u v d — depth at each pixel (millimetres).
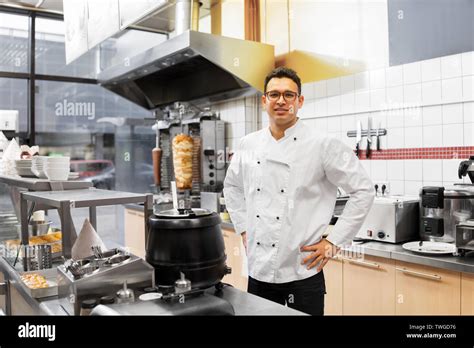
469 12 2568
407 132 2926
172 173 4520
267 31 4004
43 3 4363
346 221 1770
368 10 3158
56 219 3266
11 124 3963
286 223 1825
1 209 2729
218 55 3494
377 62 3104
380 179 3098
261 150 1936
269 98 1800
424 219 2521
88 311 1245
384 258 2414
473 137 2574
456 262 2076
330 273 2719
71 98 4832
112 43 4949
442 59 2715
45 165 2082
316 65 3570
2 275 2230
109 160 5004
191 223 1354
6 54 4504
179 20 3896
